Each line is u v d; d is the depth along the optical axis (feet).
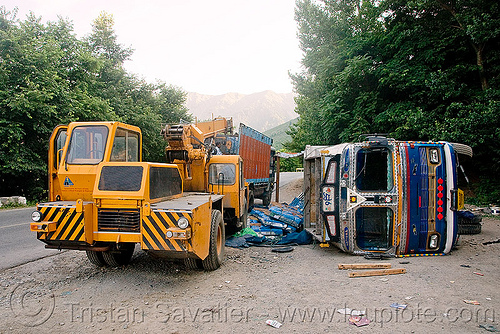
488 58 44.47
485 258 21.56
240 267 20.53
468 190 47.39
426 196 21.91
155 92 110.73
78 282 17.72
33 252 24.04
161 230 16.01
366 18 57.98
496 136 39.81
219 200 23.41
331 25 65.36
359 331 11.98
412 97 45.57
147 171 16.78
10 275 18.90
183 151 25.09
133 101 93.91
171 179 20.15
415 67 45.52
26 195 62.95
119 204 16.57
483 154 44.78
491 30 40.57
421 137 43.60
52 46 59.88
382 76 46.73
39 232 16.37
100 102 66.33
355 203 22.08
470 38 44.37
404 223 21.71
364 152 22.67
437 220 21.95
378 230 25.76
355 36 54.08
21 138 55.42
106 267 20.40
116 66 96.48
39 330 12.34
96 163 18.16
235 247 26.09
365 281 17.42
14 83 55.36
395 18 51.90
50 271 19.63
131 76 98.68
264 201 55.11
